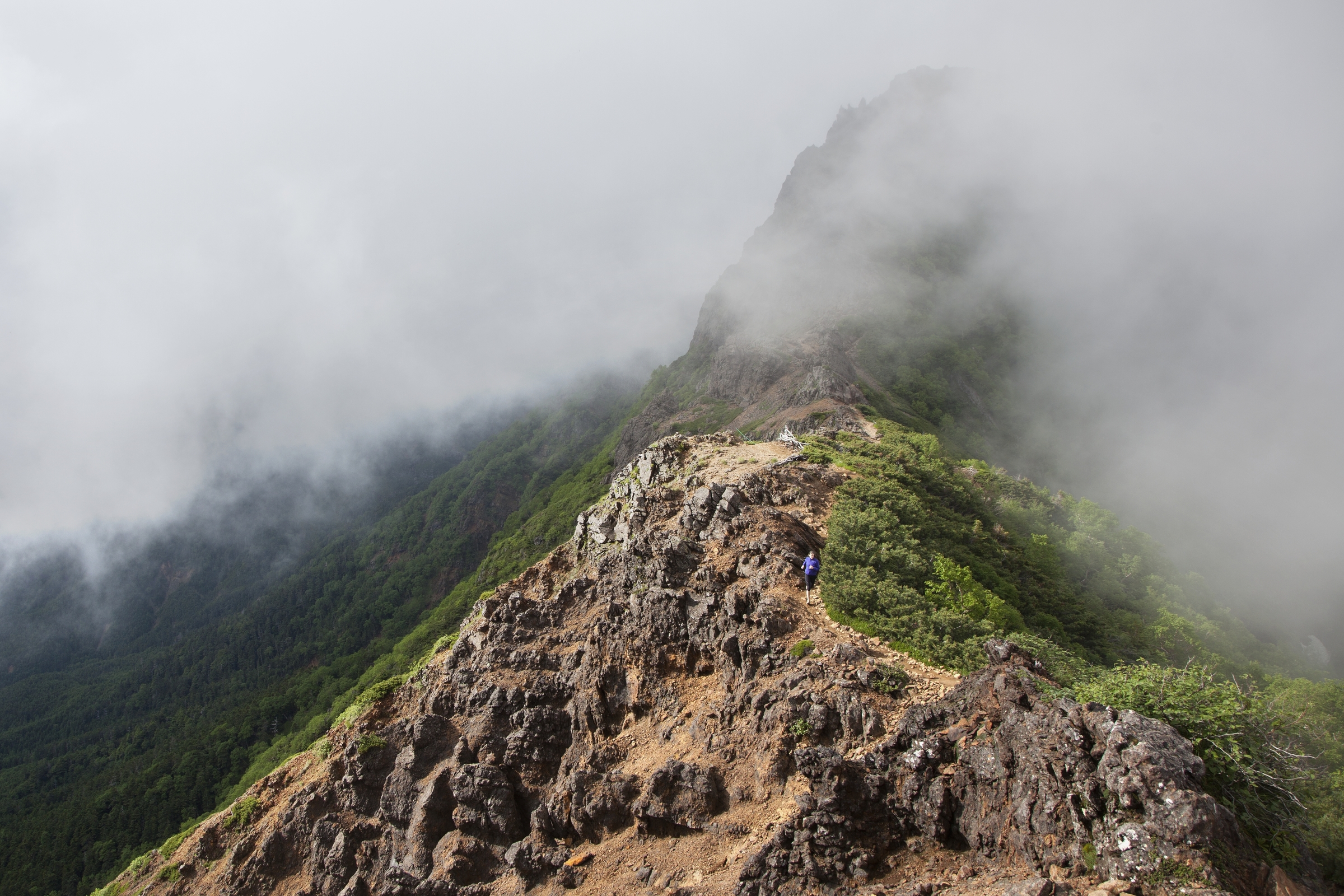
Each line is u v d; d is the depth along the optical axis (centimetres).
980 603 4103
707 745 3412
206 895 4641
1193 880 1706
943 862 2317
